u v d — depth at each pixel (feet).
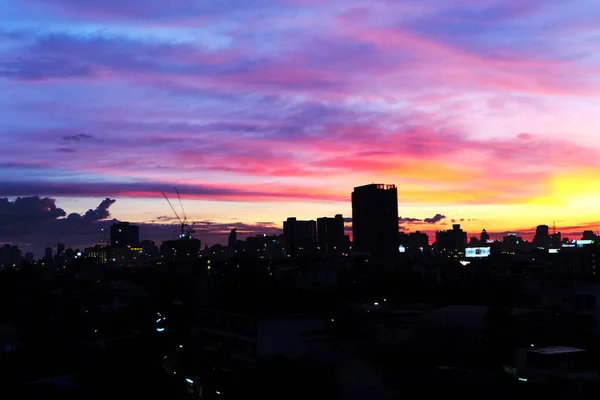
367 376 160.15
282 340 183.32
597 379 150.20
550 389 149.07
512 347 179.32
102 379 148.87
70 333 198.80
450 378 153.79
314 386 152.46
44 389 135.54
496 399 145.89
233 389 162.91
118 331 238.89
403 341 189.88
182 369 193.06
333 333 188.85
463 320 197.98
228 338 196.13
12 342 180.55
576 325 215.92
